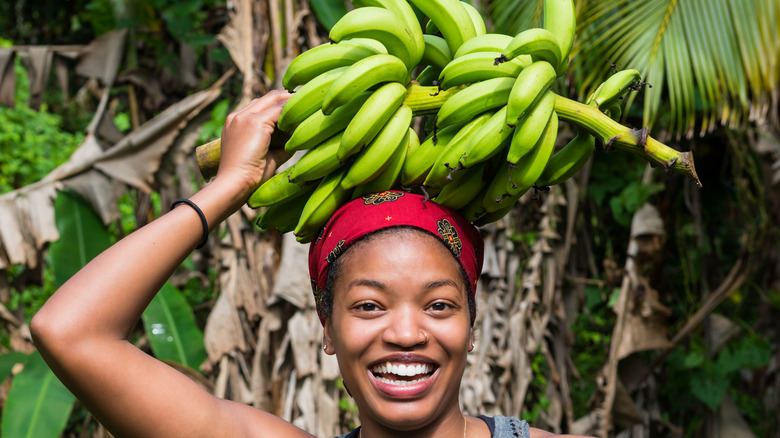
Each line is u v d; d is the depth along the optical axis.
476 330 3.75
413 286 1.24
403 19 1.36
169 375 1.25
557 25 1.31
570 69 3.37
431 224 1.29
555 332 4.10
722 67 3.21
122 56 4.30
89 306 1.18
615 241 4.45
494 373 3.79
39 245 3.71
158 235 1.25
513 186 1.24
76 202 3.82
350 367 1.27
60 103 6.75
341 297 1.29
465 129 1.24
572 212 4.00
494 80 1.23
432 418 1.27
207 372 3.71
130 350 1.21
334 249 1.31
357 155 1.31
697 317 4.03
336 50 1.33
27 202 3.72
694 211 4.25
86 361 1.16
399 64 1.27
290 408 3.58
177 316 3.79
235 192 1.32
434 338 1.25
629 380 4.11
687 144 4.30
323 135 1.28
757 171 4.32
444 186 1.30
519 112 1.14
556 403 4.02
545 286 3.93
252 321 3.70
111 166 3.83
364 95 1.30
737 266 4.11
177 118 3.84
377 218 1.28
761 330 4.51
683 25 3.26
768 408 4.56
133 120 4.48
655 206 4.19
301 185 1.35
